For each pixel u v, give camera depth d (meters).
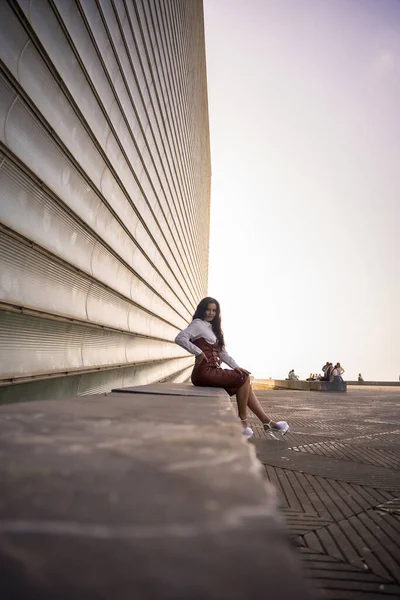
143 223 7.33
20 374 3.00
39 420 1.01
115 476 0.53
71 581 0.30
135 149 6.42
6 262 2.83
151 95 7.39
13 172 2.86
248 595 0.27
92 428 0.90
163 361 11.34
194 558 0.32
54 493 0.46
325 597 1.39
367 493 2.67
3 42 2.64
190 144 15.63
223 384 4.16
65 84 3.60
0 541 0.35
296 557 0.33
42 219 3.39
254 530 0.37
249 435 4.29
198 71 17.44
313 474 3.18
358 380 31.44
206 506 0.42
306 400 12.15
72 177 3.98
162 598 0.28
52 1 3.27
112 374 5.83
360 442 4.71
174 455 0.65
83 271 4.34
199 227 22.56
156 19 7.65
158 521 0.38
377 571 1.61
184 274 15.91
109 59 4.81
